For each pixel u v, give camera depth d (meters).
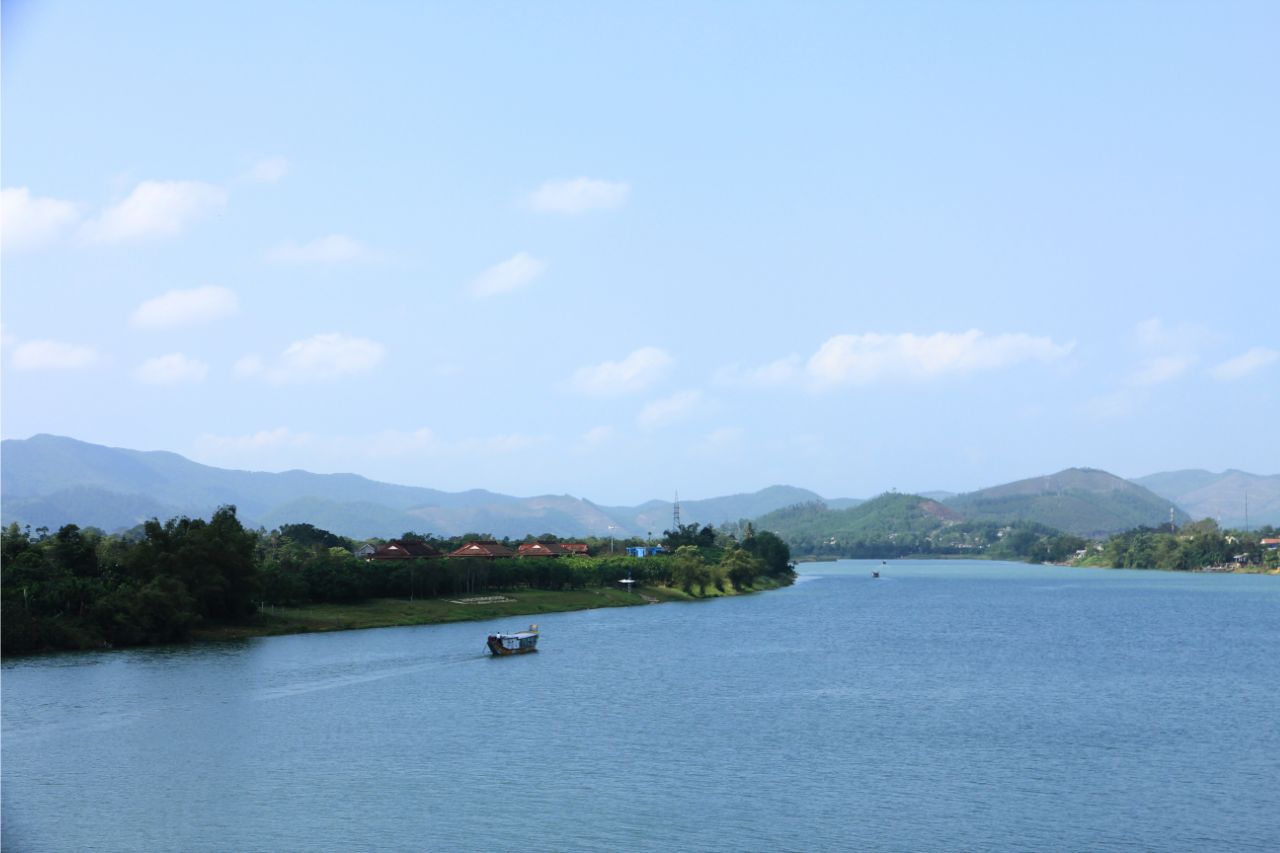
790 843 69.56
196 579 178.38
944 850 68.50
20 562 171.38
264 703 116.81
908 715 112.00
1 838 70.62
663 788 82.19
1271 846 69.50
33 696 119.81
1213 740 99.88
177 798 79.38
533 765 89.38
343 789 81.81
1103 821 74.44
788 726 105.81
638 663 152.38
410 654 157.50
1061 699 122.62
